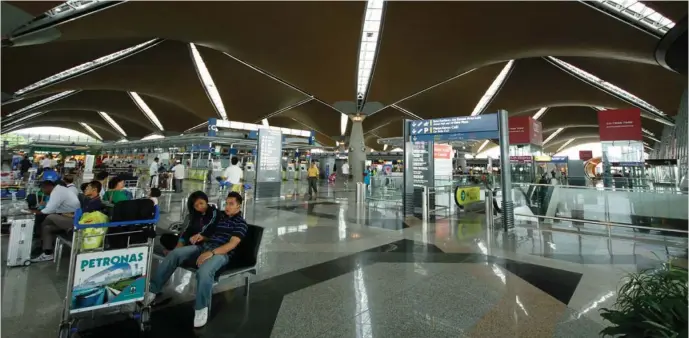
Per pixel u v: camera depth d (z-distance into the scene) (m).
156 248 4.05
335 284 3.82
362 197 11.73
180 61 24.42
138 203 3.27
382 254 5.16
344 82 21.28
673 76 20.00
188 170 23.00
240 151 23.89
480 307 3.22
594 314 3.07
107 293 2.55
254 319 2.91
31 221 4.14
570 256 5.09
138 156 26.86
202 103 31.38
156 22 14.03
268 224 7.67
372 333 2.70
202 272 2.84
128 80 25.83
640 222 7.15
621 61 20.17
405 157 9.35
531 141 19.80
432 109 34.47
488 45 16.42
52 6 10.95
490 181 13.12
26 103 34.06
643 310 1.81
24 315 2.79
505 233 6.88
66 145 24.50
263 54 18.38
